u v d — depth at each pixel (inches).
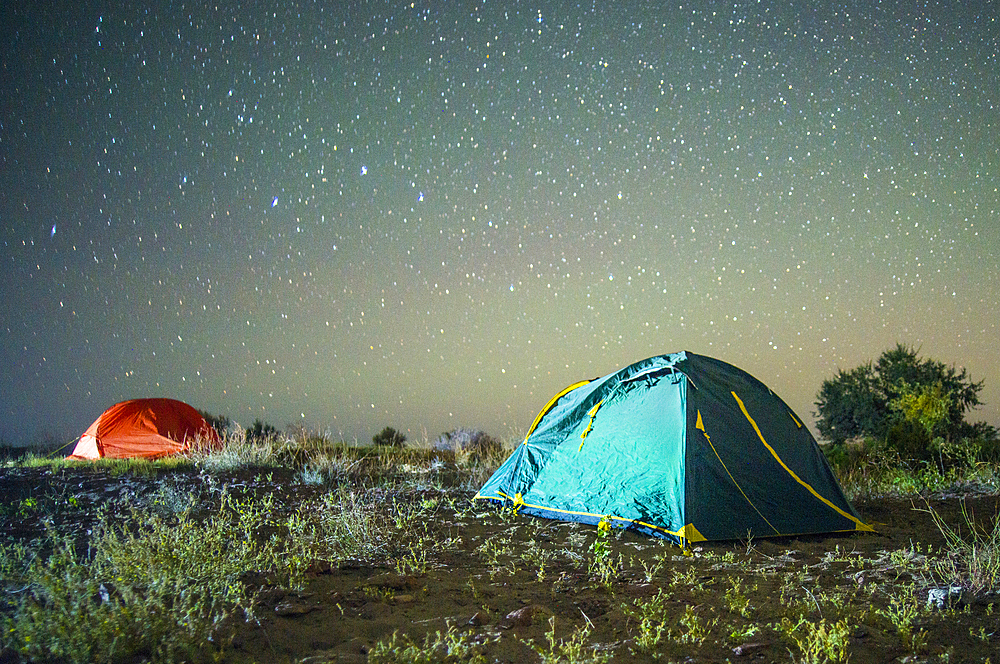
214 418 589.3
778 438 254.4
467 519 251.3
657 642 129.2
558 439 277.3
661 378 260.8
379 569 179.6
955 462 370.9
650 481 240.2
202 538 185.2
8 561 166.7
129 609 127.6
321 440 451.5
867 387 591.5
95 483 312.0
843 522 237.0
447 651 126.0
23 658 115.3
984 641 129.8
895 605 148.2
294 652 125.6
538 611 145.3
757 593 162.9
